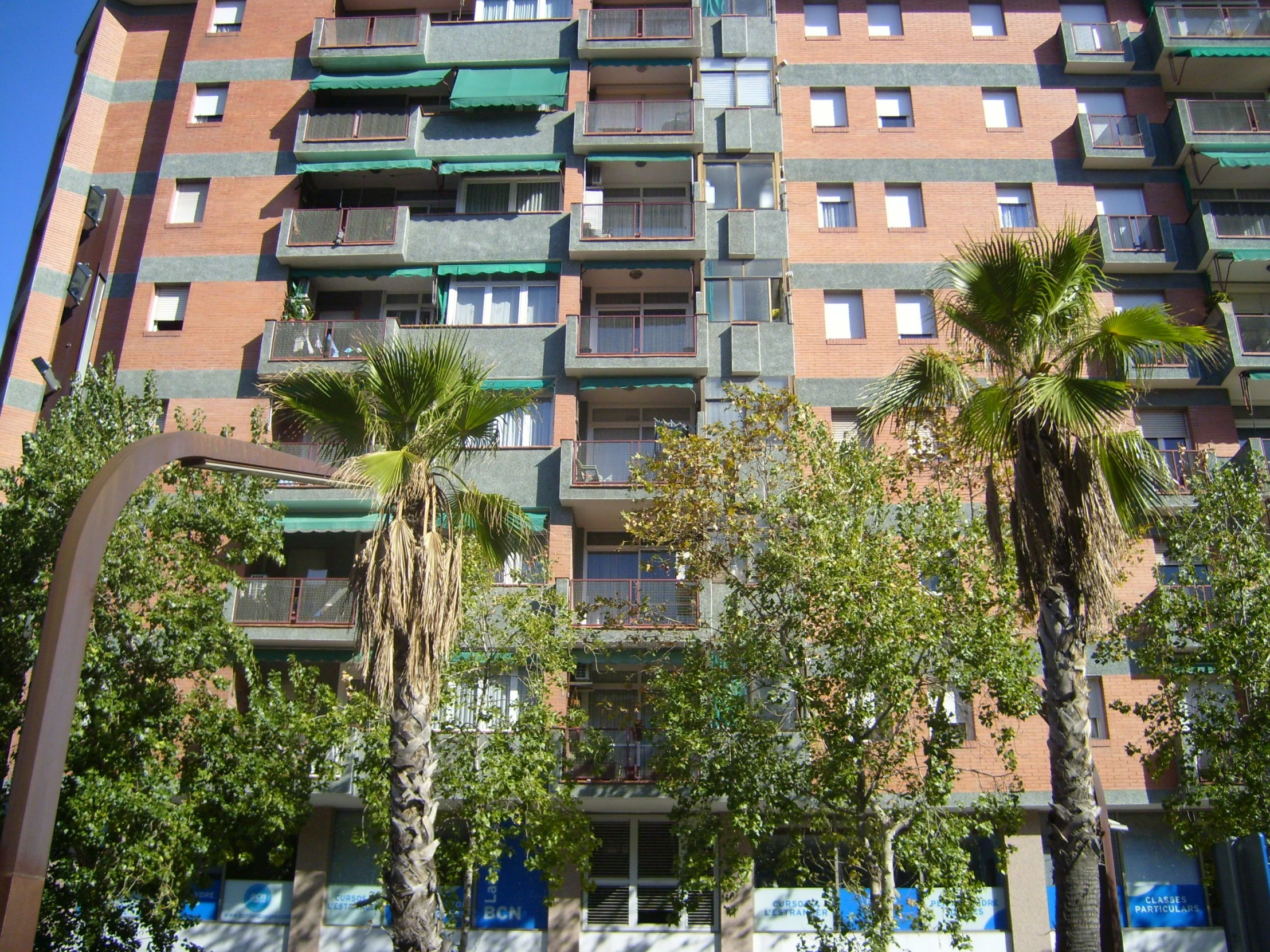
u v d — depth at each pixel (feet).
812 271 88.79
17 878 21.67
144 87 101.30
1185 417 85.46
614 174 93.20
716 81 93.86
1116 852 74.84
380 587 42.57
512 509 48.60
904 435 52.08
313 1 98.53
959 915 51.88
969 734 74.23
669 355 82.84
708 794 55.57
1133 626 61.72
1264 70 93.50
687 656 60.64
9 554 51.78
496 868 63.87
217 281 88.94
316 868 73.92
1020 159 92.02
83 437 56.08
